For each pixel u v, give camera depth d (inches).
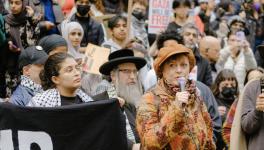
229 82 534.9
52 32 580.4
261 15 842.8
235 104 454.6
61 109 350.0
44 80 373.4
